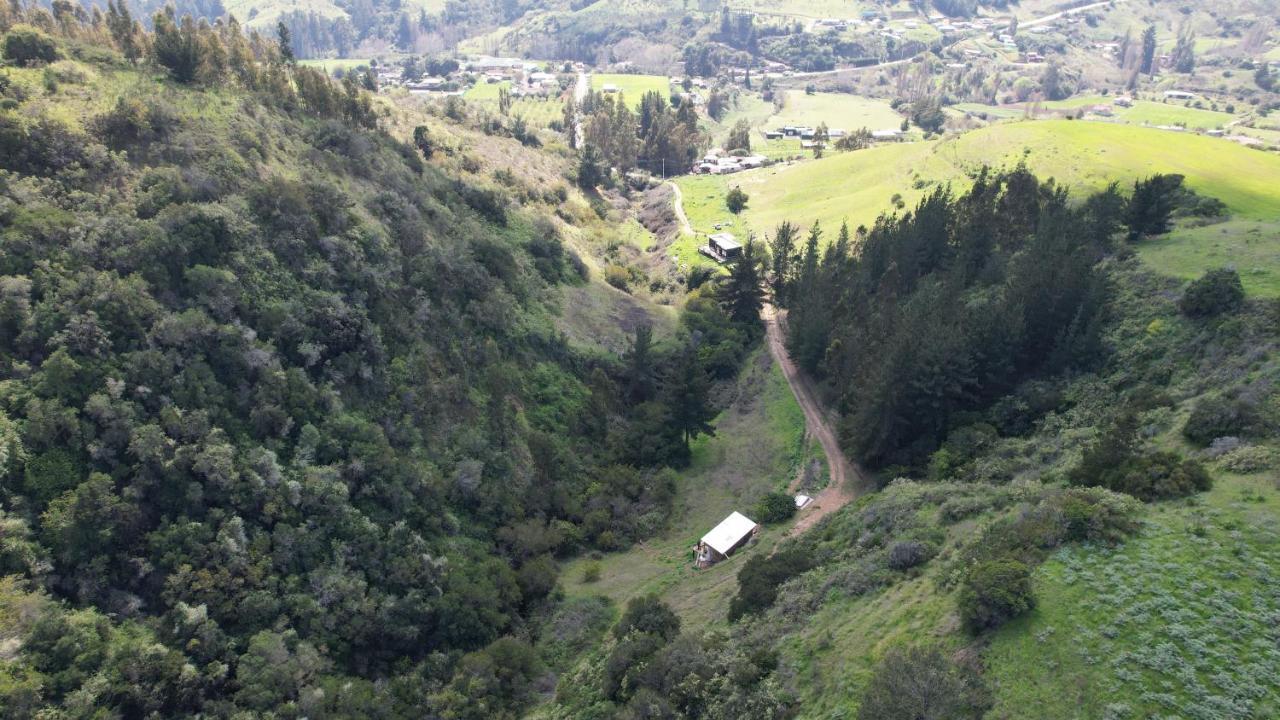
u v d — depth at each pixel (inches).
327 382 2511.1
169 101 3016.7
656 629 1877.5
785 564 1955.0
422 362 2847.0
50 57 2928.2
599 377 3531.0
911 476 2608.3
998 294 3248.0
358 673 2028.8
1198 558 1371.8
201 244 2395.4
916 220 4008.4
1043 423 2455.7
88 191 2393.0
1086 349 2623.0
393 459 2458.2
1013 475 2203.5
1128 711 1136.2
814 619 1637.6
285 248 2662.4
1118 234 3462.1
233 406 2230.6
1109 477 1744.6
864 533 1966.0
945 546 1713.8
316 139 3535.9
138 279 2175.2
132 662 1665.8
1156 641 1226.6
